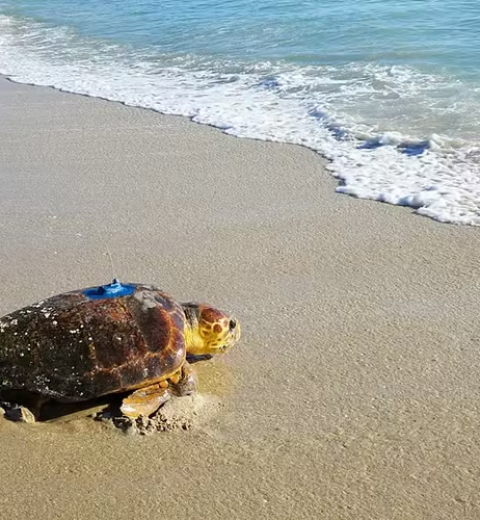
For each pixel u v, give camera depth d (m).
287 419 2.16
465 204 3.56
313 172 4.09
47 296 2.94
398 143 4.37
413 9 7.68
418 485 1.88
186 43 7.29
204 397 2.26
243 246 3.29
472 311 2.68
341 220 3.50
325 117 4.91
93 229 3.56
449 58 5.94
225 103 5.40
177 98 5.62
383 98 5.19
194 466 1.98
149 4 9.59
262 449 2.04
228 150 4.50
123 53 7.24
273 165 4.22
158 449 2.05
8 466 2.00
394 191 3.75
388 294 2.83
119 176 4.21
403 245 3.22
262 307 2.79
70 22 9.02
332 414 2.17
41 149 4.75
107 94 5.88
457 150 4.20
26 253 3.34
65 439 2.08
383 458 1.98
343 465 1.97
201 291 2.93
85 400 2.09
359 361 2.42
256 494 1.88
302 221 3.51
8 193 4.07
